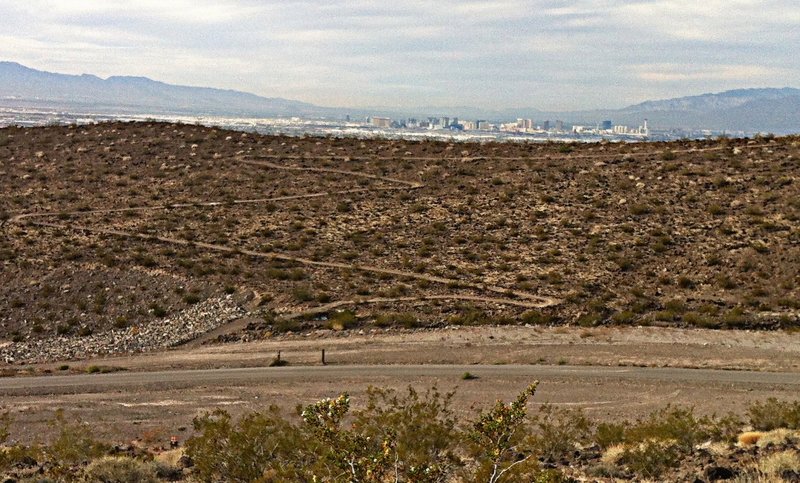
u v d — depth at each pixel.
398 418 16.27
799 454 14.97
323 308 41.53
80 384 32.44
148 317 42.44
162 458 20.00
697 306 38.78
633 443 18.03
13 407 29.83
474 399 28.23
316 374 32.62
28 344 40.03
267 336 38.94
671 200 52.12
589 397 28.17
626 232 48.50
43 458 20.64
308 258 48.66
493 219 52.81
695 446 18.12
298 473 13.55
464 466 14.98
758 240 44.91
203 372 33.81
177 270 46.94
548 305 40.12
